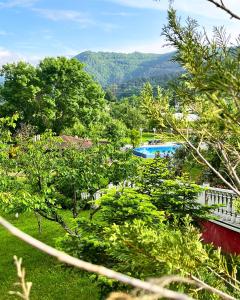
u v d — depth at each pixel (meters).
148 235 4.37
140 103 6.43
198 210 12.73
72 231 16.95
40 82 60.16
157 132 6.46
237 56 3.87
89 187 17.02
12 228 1.01
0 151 17.20
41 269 17.20
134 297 1.08
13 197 15.47
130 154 16.56
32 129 41.44
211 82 3.77
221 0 3.90
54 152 17.89
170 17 4.71
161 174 14.22
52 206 16.36
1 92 59.78
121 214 10.14
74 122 60.69
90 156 17.02
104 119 64.19
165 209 12.61
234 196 15.27
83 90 63.09
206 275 4.91
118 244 4.50
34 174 16.28
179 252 4.21
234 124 4.08
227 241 15.59
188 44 4.38
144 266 4.30
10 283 15.73
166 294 1.17
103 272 1.12
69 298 14.60
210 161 15.83
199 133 6.21
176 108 6.36
